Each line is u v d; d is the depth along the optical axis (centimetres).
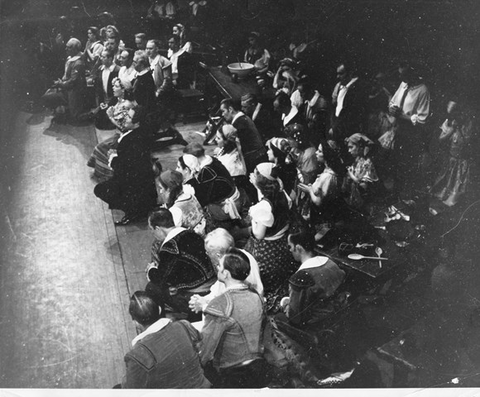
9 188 816
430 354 746
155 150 825
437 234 804
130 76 843
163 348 676
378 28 870
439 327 755
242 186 802
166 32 867
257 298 689
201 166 776
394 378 728
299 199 788
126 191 802
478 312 754
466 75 855
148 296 687
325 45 867
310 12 886
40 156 839
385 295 752
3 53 845
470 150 832
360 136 820
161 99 841
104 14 853
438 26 860
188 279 711
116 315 729
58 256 772
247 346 686
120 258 776
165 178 763
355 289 749
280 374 704
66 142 837
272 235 739
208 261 712
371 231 782
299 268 739
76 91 850
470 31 855
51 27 851
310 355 716
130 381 682
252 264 697
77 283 754
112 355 705
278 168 797
